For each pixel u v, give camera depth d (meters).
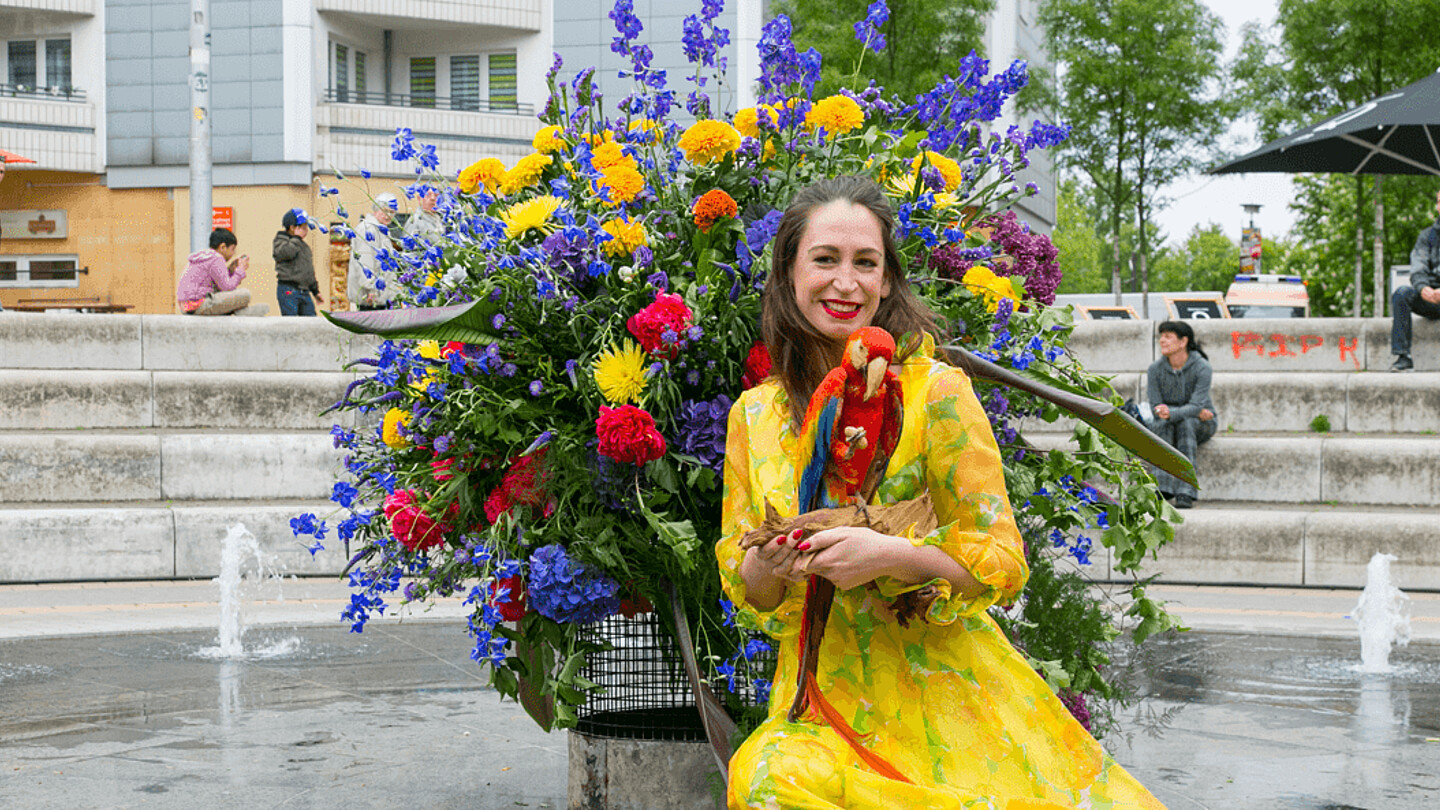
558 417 3.14
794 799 2.19
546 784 4.23
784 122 3.36
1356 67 25.33
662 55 31.80
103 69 31.97
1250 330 12.69
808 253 2.45
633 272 3.09
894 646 2.33
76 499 9.97
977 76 3.65
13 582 8.97
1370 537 9.02
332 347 12.33
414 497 3.27
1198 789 4.25
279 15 30.92
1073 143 26.94
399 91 34.00
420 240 3.42
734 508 2.48
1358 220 27.22
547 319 3.13
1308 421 11.54
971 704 2.32
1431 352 11.97
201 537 9.25
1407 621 7.36
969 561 2.22
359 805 3.99
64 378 11.12
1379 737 4.99
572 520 3.06
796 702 2.32
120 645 6.86
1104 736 3.93
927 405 2.33
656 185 3.34
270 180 31.11
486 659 3.11
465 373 3.14
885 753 2.29
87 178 32.22
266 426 11.44
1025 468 3.47
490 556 3.04
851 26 24.50
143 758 4.56
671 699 3.62
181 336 12.18
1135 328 12.60
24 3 31.30
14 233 32.28
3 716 5.23
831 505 2.35
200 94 22.75
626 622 3.52
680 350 3.04
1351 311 34.84
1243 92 26.66
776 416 2.47
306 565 9.37
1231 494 10.48
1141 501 3.57
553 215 3.23
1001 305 3.32
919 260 3.35
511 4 32.91
